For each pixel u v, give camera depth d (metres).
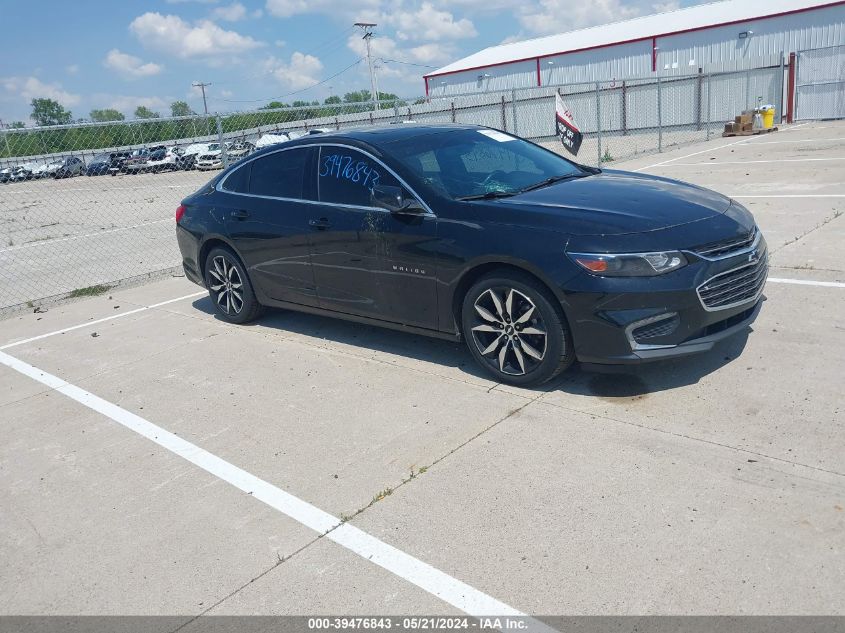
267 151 5.88
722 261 3.93
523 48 39.34
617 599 2.56
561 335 4.05
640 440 3.62
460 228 4.35
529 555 2.85
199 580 2.93
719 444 3.50
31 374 5.70
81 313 7.53
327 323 6.23
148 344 6.17
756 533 2.82
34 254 12.30
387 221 4.75
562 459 3.53
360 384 4.77
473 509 3.20
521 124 28.66
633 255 3.78
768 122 21.31
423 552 2.95
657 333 3.85
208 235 6.25
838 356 4.34
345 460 3.77
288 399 4.65
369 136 5.24
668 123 27.80
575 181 4.90
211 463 3.91
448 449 3.76
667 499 3.11
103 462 4.06
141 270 9.88
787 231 7.58
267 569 2.95
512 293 4.18
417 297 4.73
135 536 3.30
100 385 5.28
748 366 4.34
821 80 24.39
